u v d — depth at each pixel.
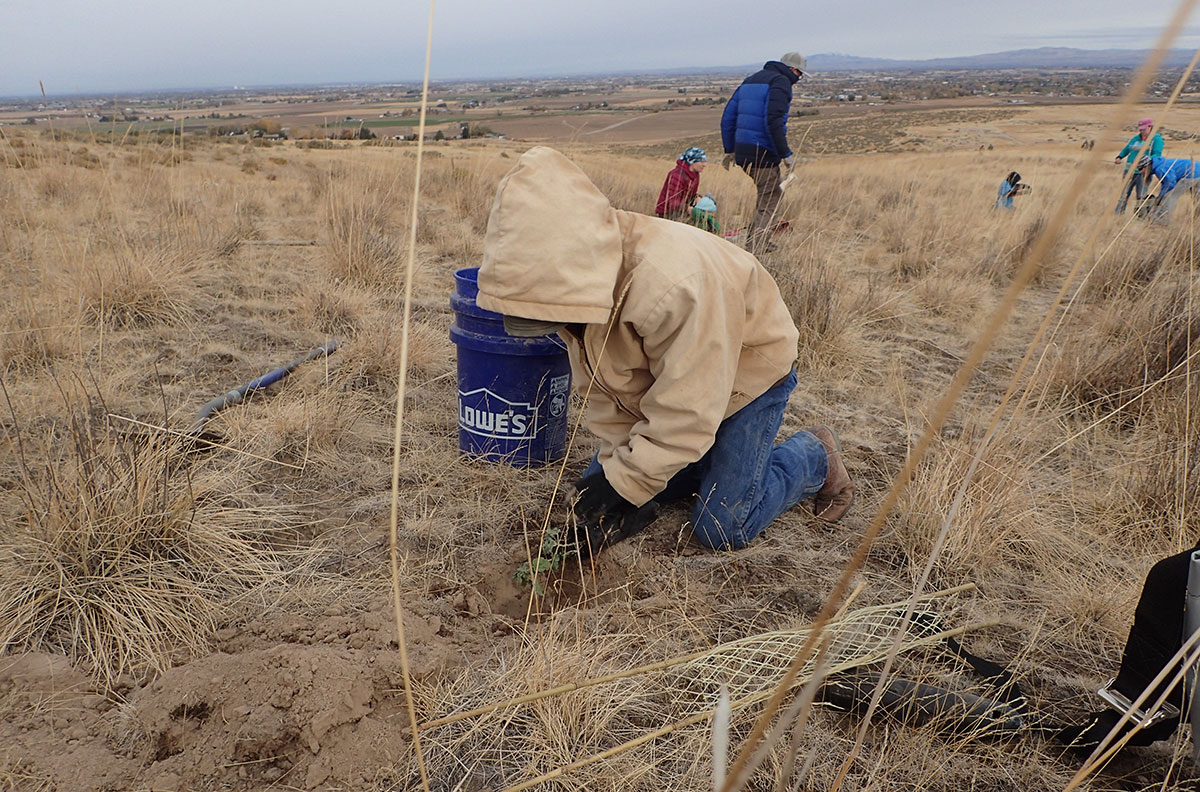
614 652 2.44
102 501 2.59
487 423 3.47
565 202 2.10
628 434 2.80
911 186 14.64
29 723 2.04
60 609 2.42
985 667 2.40
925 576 1.12
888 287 6.82
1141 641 1.94
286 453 3.54
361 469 3.48
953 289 6.62
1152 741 2.05
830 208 11.11
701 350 2.37
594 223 2.15
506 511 3.23
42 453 3.19
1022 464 3.53
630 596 2.73
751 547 3.07
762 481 2.96
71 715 2.09
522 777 2.01
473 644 2.50
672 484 3.23
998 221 10.19
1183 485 3.15
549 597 2.81
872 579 2.90
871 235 9.76
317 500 3.23
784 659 2.34
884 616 2.54
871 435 4.16
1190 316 4.34
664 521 3.22
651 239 2.36
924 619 2.58
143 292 5.10
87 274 5.07
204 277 6.10
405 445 3.71
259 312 5.51
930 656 2.47
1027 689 2.38
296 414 3.69
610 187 10.05
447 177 12.76
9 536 2.63
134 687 2.22
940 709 2.18
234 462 3.36
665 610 2.64
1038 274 7.28
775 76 7.29
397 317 5.45
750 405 2.80
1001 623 2.69
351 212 7.93
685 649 2.47
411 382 4.50
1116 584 2.86
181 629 2.43
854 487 3.54
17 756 1.93
